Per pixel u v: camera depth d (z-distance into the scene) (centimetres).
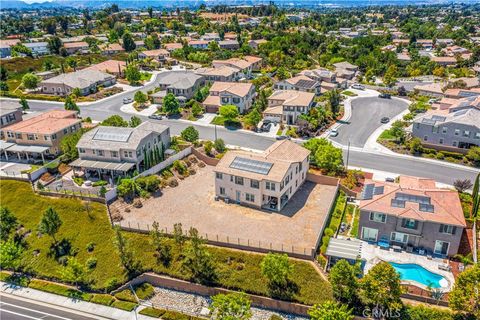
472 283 4312
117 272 5534
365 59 18475
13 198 6862
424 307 4459
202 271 5275
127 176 7238
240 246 5609
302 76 14312
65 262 5778
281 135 9975
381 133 10194
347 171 7938
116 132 7794
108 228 6141
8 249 5709
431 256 5559
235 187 6762
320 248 5581
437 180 7694
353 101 13300
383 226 5766
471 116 8975
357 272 4909
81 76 14262
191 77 13450
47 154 8362
